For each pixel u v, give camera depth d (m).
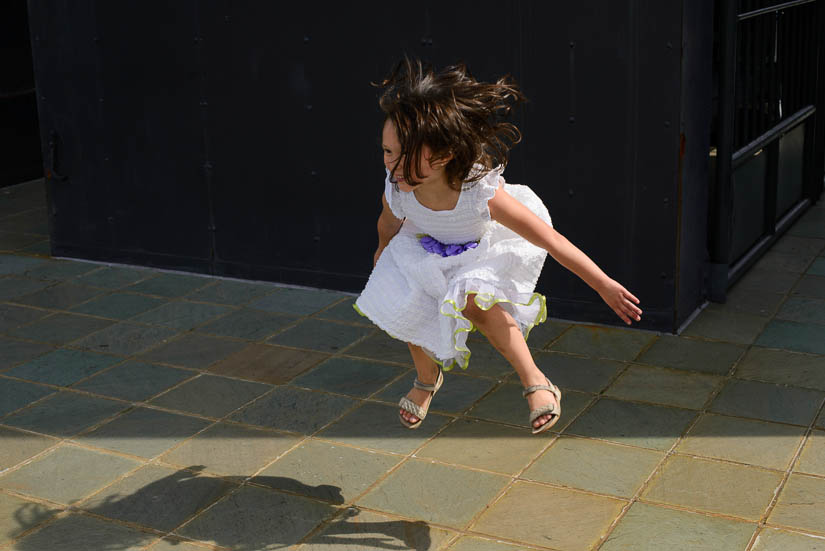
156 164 6.07
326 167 5.58
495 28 4.92
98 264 6.47
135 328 5.30
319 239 5.75
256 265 5.99
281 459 3.83
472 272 3.03
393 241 3.29
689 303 5.13
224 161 5.86
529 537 3.25
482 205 2.95
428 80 2.85
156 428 4.13
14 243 7.04
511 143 5.05
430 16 5.05
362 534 3.30
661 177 4.77
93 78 6.07
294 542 3.27
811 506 3.37
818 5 6.77
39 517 3.46
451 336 3.08
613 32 4.67
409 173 2.85
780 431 3.93
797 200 7.10
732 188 5.38
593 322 5.14
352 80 5.35
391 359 4.79
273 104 5.61
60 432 4.11
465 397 4.32
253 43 5.54
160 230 6.22
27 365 4.83
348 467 3.75
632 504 3.43
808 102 6.97
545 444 3.88
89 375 4.70
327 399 4.36
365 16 5.21
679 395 4.28
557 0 4.74
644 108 4.71
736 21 4.99
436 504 3.47
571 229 5.07
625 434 3.94
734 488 3.51
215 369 4.73
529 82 4.92
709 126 5.05
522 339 3.10
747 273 5.91
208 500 3.55
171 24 5.72
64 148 6.34
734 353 4.72
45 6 6.06
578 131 4.89
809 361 4.60
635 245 4.93
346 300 5.65
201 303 5.67
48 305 5.70
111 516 3.46
